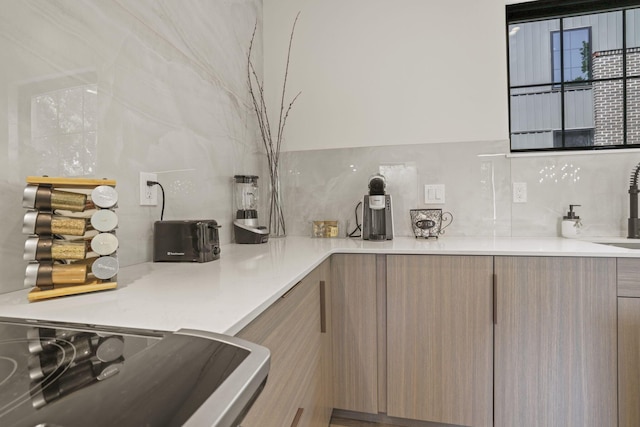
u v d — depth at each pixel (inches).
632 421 52.6
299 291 41.1
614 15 75.7
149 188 47.9
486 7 76.9
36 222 28.7
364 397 62.3
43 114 33.5
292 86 87.2
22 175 31.8
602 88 76.2
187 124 56.9
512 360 56.4
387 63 81.7
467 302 57.9
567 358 54.6
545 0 75.7
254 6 84.4
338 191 84.0
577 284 54.1
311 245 66.3
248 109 80.7
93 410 12.6
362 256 62.1
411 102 80.4
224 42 69.7
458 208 77.7
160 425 11.6
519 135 79.7
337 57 84.7
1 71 29.9
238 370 15.7
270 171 86.3
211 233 48.4
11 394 14.0
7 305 27.2
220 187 67.7
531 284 55.6
